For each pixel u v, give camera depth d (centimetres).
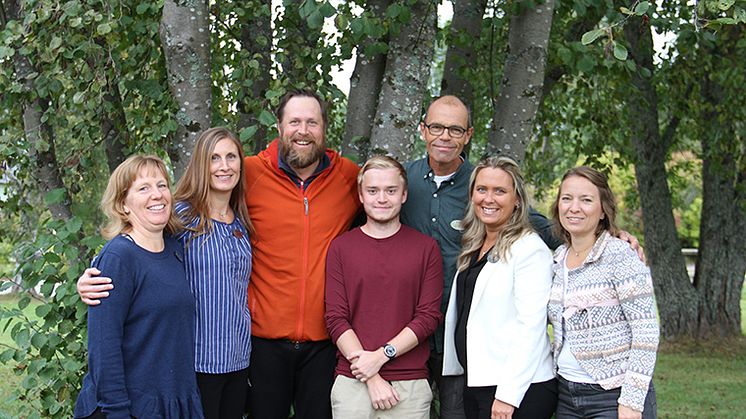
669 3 595
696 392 775
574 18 536
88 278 266
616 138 809
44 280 364
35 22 400
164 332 276
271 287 319
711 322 992
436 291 318
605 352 283
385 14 391
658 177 997
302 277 319
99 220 644
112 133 456
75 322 364
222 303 300
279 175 328
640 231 1584
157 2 409
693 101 854
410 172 350
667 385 805
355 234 323
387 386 307
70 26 395
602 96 809
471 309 310
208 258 299
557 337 296
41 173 447
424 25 397
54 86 406
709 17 492
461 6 489
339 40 449
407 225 343
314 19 336
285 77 432
